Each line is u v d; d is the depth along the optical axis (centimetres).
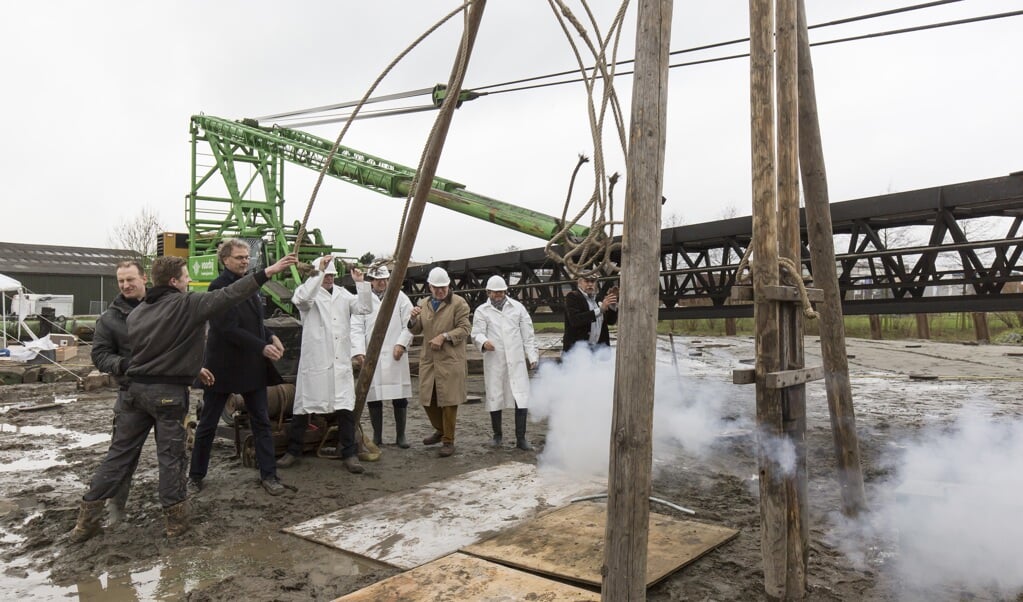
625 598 289
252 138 1819
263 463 561
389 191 1533
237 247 545
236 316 543
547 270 1279
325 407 614
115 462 459
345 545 434
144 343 444
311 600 360
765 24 338
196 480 569
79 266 5191
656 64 289
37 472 644
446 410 685
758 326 345
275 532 468
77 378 1331
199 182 1908
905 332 2609
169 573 399
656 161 289
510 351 718
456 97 471
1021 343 2122
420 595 347
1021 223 794
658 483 575
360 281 658
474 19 438
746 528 458
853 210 858
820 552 414
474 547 417
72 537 449
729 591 360
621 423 289
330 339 623
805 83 434
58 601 362
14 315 2277
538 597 343
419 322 697
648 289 288
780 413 342
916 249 794
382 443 755
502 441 755
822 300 374
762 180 340
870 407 966
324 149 1680
